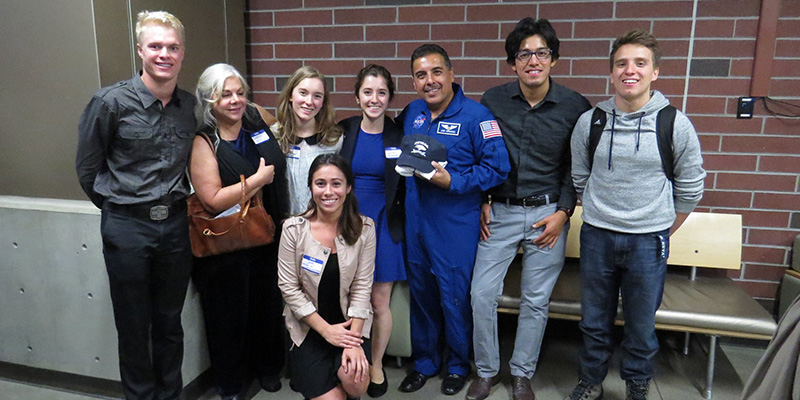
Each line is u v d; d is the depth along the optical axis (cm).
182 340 229
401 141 228
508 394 257
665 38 281
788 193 284
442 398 254
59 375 258
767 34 269
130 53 233
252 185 212
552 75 296
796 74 272
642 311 220
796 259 281
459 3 298
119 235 200
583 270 230
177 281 216
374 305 246
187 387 247
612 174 212
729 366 281
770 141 281
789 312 136
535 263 240
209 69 209
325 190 199
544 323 247
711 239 285
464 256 239
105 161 201
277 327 257
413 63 228
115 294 208
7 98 237
